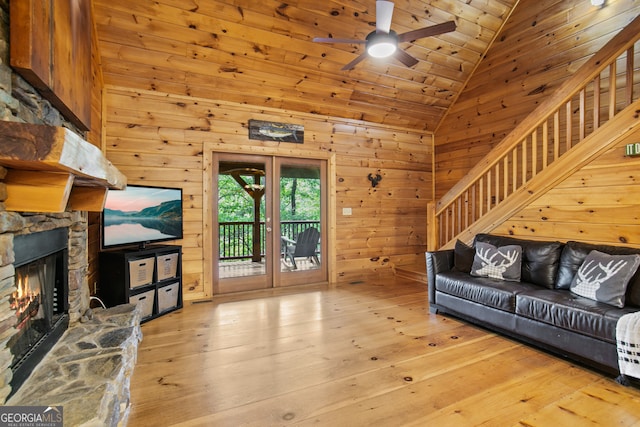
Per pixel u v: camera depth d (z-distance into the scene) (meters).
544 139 3.54
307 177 5.04
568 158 3.32
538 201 3.55
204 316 3.52
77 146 1.22
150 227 3.58
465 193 4.36
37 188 1.30
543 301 2.61
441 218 4.70
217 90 4.24
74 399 1.37
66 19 1.84
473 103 5.42
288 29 3.84
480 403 1.94
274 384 2.15
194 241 4.20
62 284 2.13
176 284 3.73
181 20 3.46
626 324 2.12
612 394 2.04
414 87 5.21
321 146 5.07
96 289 3.52
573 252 2.93
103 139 3.74
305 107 4.87
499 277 3.24
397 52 3.19
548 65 4.42
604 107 3.88
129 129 3.88
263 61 4.09
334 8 3.79
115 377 1.55
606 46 3.11
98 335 2.04
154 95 4.00
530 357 2.54
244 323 3.30
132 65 3.70
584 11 4.06
